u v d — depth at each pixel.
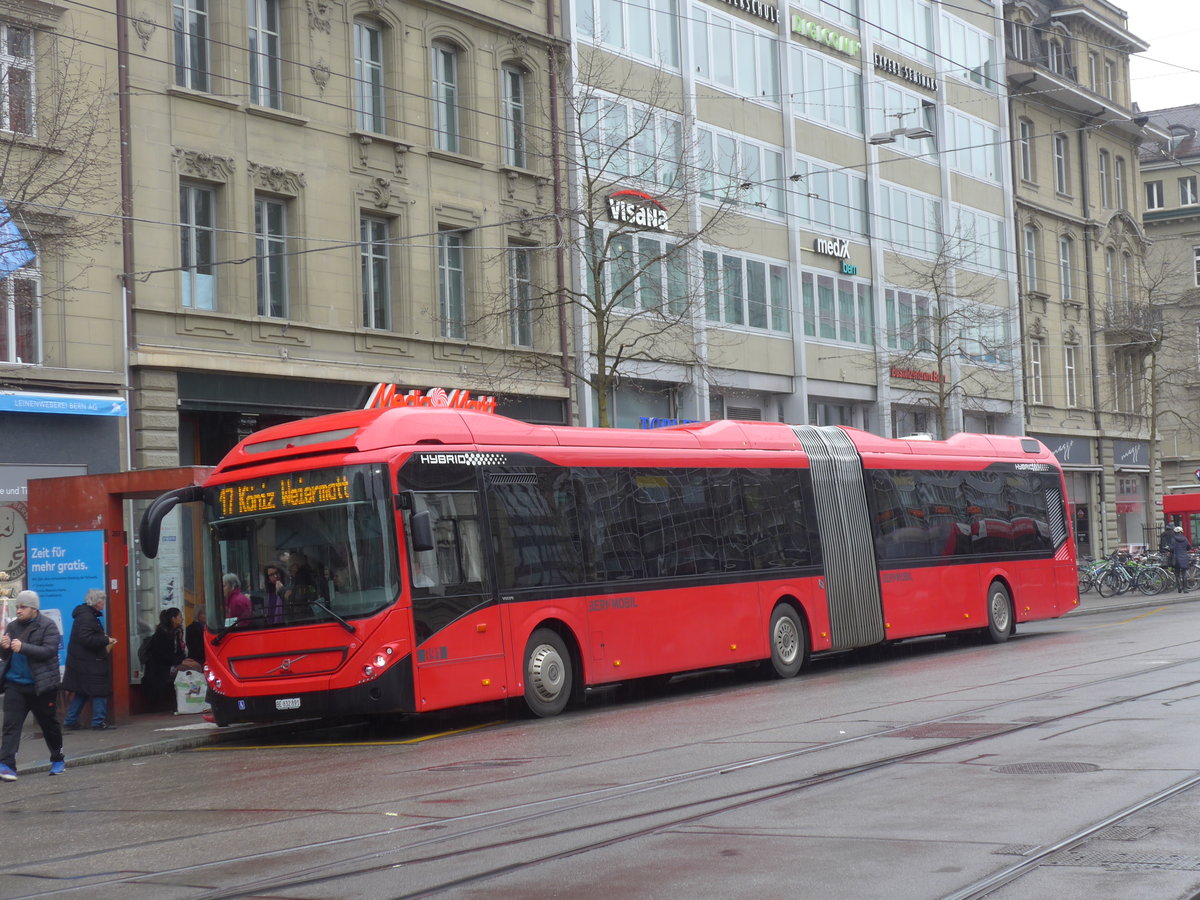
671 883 8.02
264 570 17.20
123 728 19.09
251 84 26.95
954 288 49.22
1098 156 60.94
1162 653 22.06
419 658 16.66
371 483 16.72
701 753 13.32
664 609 20.34
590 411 33.97
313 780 13.43
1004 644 27.31
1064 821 9.30
